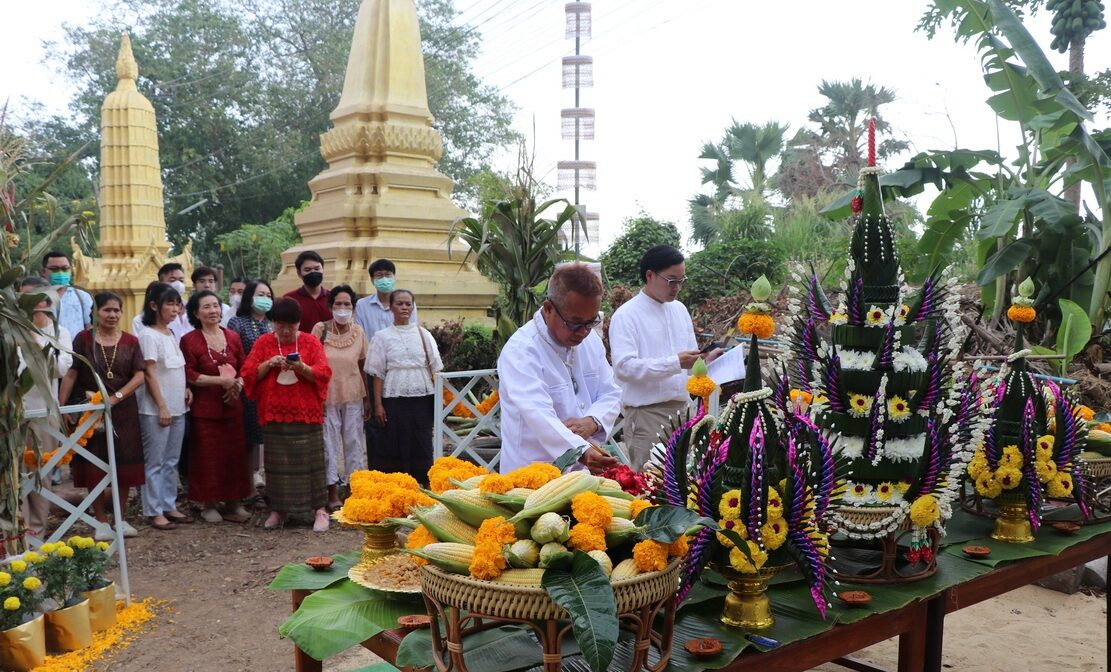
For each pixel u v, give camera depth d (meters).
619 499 1.84
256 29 28.91
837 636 2.06
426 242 9.84
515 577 1.58
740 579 1.91
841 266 7.61
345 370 6.63
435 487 2.19
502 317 6.45
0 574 3.75
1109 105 8.78
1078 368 5.96
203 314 6.27
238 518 6.38
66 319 7.38
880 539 2.34
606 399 3.12
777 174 22.77
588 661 1.39
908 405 2.23
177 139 27.38
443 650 1.73
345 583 2.13
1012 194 6.08
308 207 10.53
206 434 6.24
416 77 10.19
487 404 6.42
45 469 4.41
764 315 2.01
